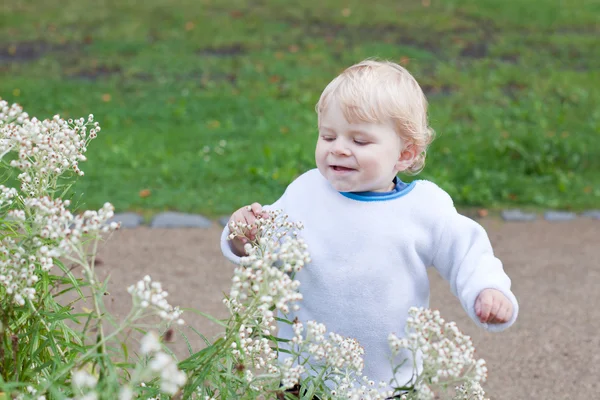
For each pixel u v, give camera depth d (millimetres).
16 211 2285
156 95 8859
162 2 12211
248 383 2354
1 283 2316
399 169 2734
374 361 2670
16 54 9922
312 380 2438
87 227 2104
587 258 5680
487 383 3955
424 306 2705
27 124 2482
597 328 4617
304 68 9867
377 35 11242
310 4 12477
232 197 6422
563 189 6879
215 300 4758
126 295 4578
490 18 12141
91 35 10695
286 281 2148
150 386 2445
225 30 11109
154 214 6070
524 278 5320
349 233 2646
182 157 7164
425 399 2105
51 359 2477
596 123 8391
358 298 2633
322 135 2688
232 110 8508
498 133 7992
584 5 13000
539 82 9648
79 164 6754
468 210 6488
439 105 8820
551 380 4008
